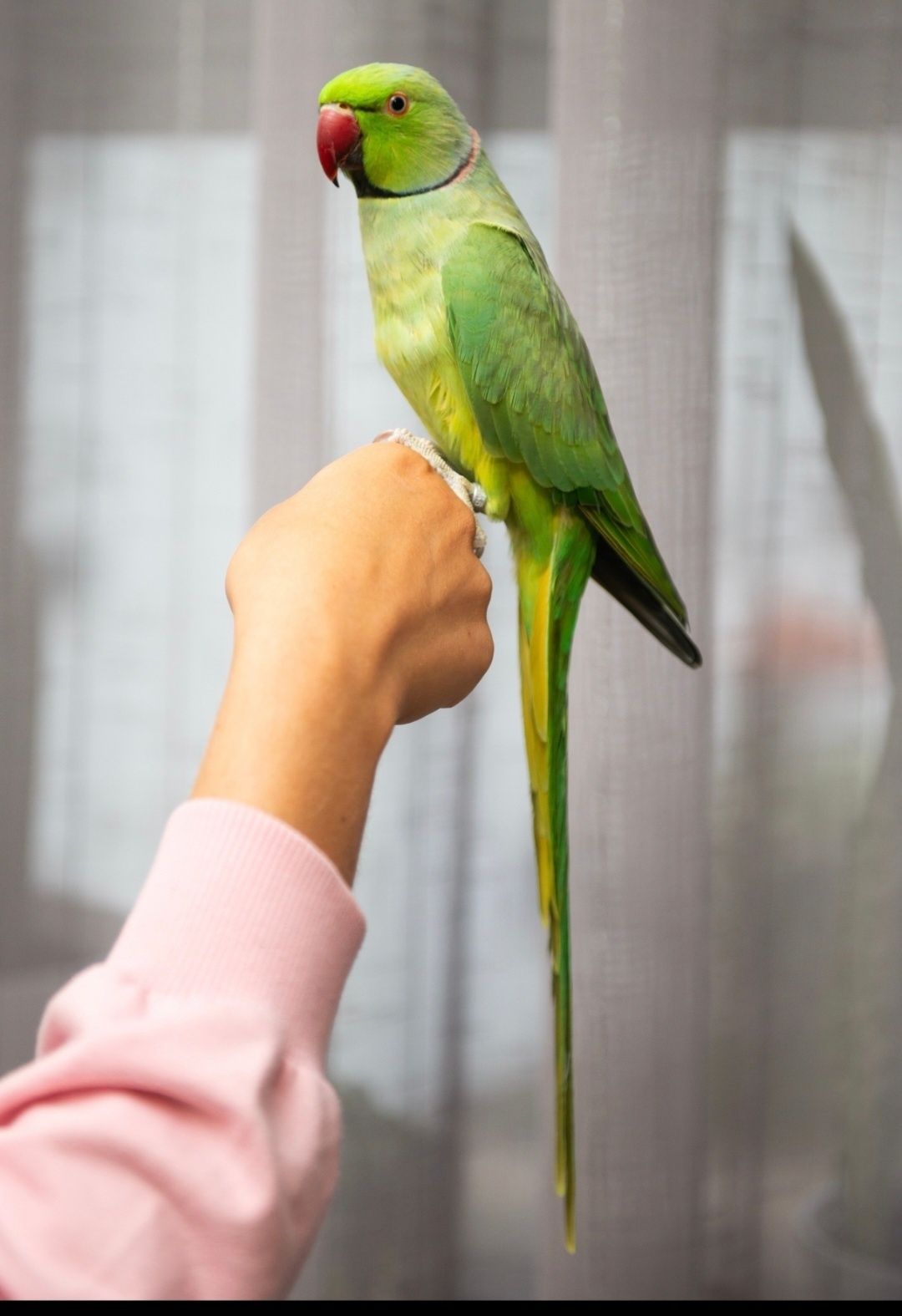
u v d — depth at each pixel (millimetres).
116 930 1255
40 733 1251
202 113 1200
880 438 1125
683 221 1081
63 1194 642
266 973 726
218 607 1220
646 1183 1119
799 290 1118
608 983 1109
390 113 969
